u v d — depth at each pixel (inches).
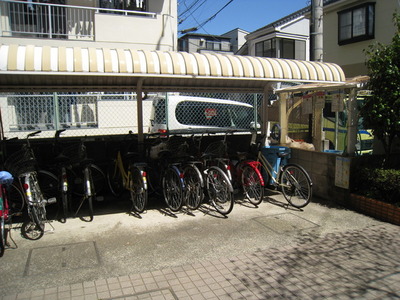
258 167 234.8
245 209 207.2
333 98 216.4
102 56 171.9
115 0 470.3
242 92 256.4
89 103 418.9
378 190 191.9
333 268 134.5
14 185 183.3
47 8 432.1
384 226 176.7
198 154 231.9
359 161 205.0
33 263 138.1
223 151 218.8
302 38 923.4
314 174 229.6
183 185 194.7
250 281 125.3
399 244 155.3
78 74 165.8
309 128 279.9
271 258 143.0
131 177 205.8
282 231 171.8
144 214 200.2
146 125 445.1
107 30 435.2
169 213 201.8
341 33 639.8
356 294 117.0
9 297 114.0
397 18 204.2
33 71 157.6
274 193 242.1
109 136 257.9
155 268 135.0
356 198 200.5
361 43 611.2
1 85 203.6
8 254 146.1
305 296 116.0
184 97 342.3
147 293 117.6
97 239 162.4
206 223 183.9
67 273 130.5
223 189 197.0
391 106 186.2
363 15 595.2
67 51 168.1
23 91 209.3
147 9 472.4
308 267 135.3
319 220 186.5
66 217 191.9
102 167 238.4
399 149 227.0
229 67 197.8
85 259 141.9
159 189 229.1
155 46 458.9
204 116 349.7
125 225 181.3
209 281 125.4
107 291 118.4
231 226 179.0
